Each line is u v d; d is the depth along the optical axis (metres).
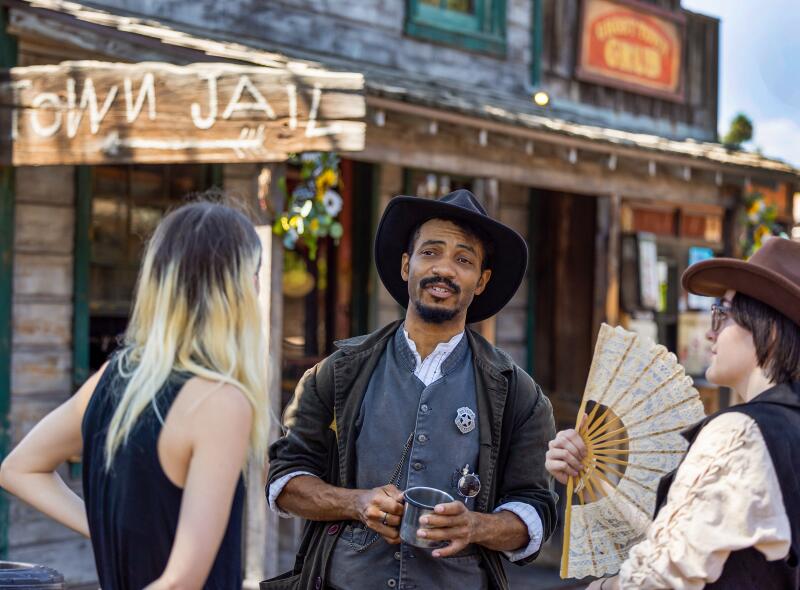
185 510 1.81
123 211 5.81
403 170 7.17
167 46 4.75
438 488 2.51
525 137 5.89
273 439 4.48
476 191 5.93
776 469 1.90
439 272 2.57
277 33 6.46
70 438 2.05
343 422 2.60
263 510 4.47
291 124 4.21
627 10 8.71
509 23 8.00
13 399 5.35
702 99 9.60
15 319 5.36
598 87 8.63
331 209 5.12
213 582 1.91
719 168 7.16
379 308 7.04
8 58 5.05
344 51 6.86
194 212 2.00
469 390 2.60
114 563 1.87
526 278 8.25
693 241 8.52
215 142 4.36
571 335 8.09
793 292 2.01
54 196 5.50
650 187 7.02
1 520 5.25
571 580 5.97
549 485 2.66
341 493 2.51
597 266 6.79
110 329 5.80
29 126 4.72
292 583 2.69
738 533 1.87
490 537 2.41
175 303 1.93
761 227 7.87
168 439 1.85
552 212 8.25
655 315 8.24
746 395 2.12
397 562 2.49
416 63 7.34
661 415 2.38
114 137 4.54
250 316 1.97
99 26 4.79
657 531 1.97
